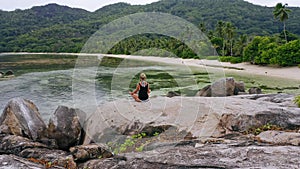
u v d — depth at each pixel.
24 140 5.15
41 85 19.50
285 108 6.18
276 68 33.53
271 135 4.87
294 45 32.69
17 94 16.31
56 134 5.36
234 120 5.58
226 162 3.73
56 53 55.62
